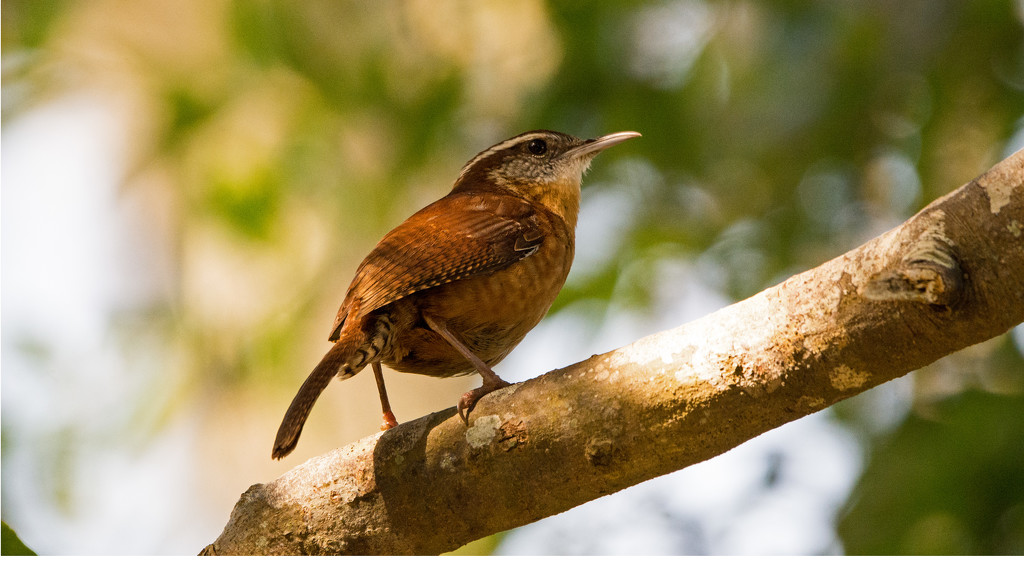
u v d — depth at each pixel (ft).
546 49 46.06
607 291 42.45
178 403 49.73
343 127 47.01
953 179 41.14
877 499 31.19
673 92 43.27
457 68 45.27
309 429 49.16
